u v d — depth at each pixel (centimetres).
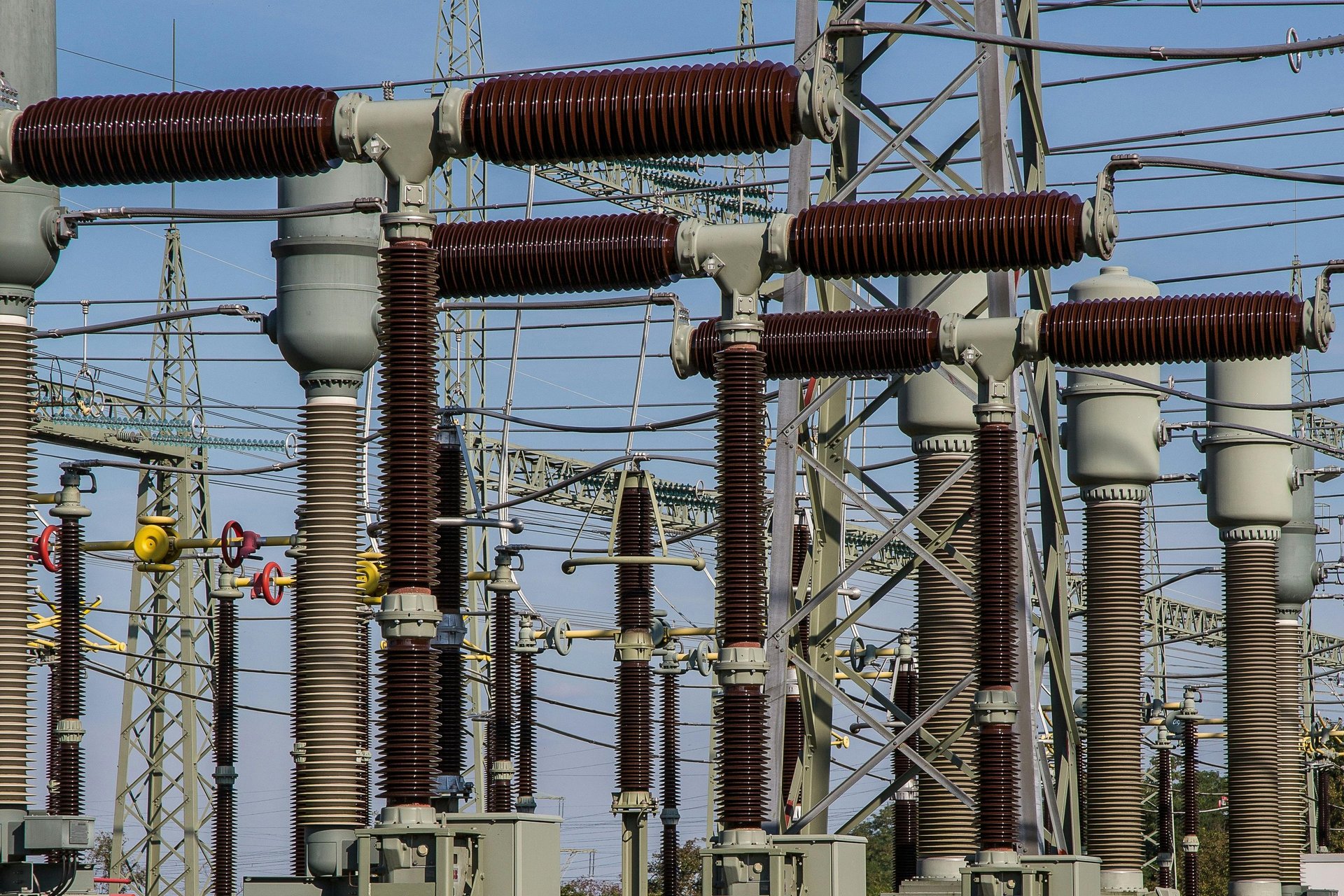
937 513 5906
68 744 6397
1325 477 8194
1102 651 6644
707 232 3609
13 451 3828
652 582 6681
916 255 3550
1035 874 4138
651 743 6650
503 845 2859
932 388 5925
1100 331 4053
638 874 6538
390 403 2902
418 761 2825
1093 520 6738
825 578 5394
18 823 3697
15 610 3794
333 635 4381
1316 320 3997
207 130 3105
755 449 3475
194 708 11419
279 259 4588
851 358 4231
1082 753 7150
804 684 5284
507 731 7075
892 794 5041
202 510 11600
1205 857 19562
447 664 4819
